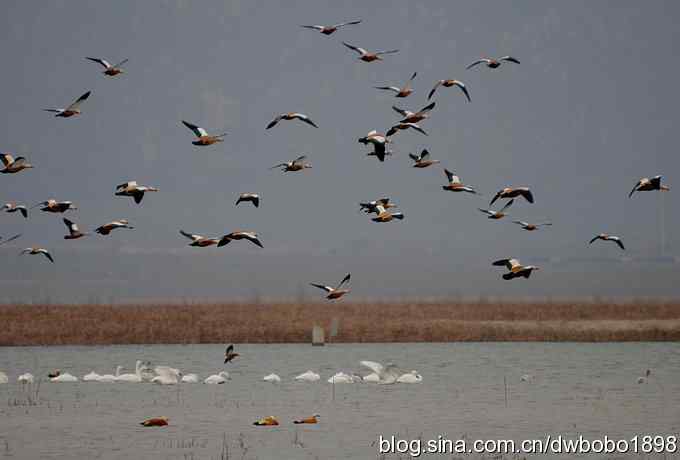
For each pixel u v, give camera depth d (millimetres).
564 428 39344
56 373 53219
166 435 37875
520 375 55688
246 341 75312
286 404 45062
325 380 53531
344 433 38188
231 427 39312
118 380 52438
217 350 69375
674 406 44812
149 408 43906
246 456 34219
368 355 66312
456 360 63375
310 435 37875
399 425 39875
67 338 73750
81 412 42781
